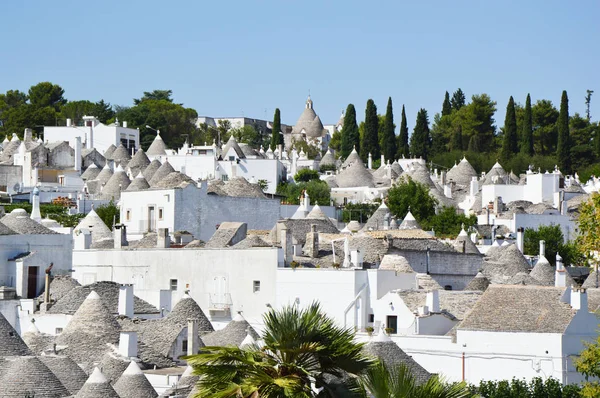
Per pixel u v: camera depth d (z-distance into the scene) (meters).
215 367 65.75
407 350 121.44
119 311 135.38
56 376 105.31
